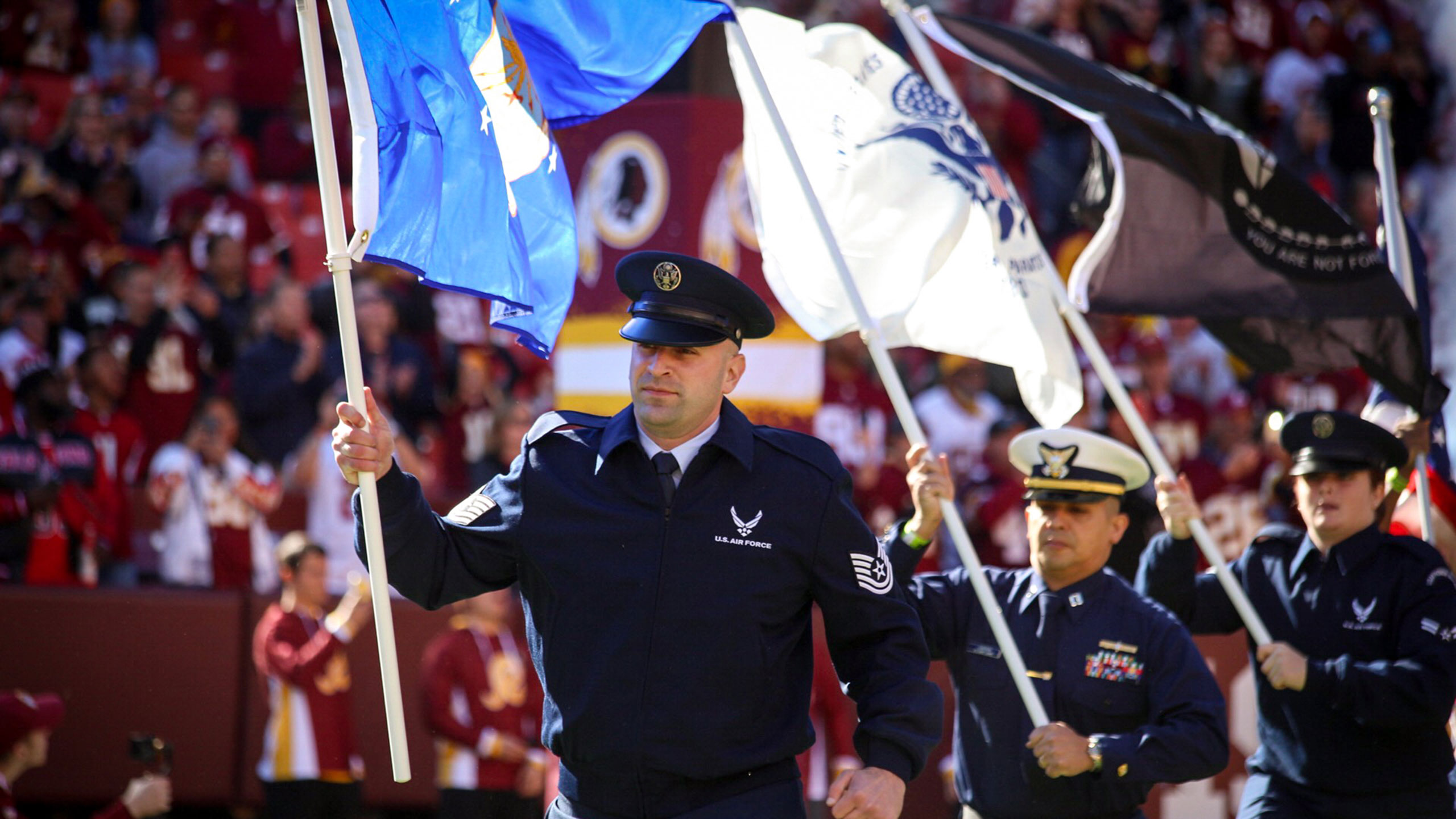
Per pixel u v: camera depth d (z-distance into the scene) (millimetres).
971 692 8352
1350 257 9906
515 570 6195
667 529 5910
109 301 18203
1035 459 8297
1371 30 29609
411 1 6625
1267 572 9258
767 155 8945
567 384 11898
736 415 6156
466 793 12828
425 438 17469
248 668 13703
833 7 25078
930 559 15680
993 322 8945
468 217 6543
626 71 7555
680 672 5797
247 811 13570
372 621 14164
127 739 13352
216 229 19703
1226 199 9758
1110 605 8289
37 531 13945
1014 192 9203
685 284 5965
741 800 5836
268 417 16328
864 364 19312
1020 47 10023
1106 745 7574
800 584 5977
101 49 23203
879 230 8922
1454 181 28109
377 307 17562
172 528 14492
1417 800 8664
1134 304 9516
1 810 9945
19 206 19656
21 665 13219
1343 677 8305
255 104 23609
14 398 14695
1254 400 21594
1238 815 9219
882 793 5676
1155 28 27578
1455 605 8578
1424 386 10172
